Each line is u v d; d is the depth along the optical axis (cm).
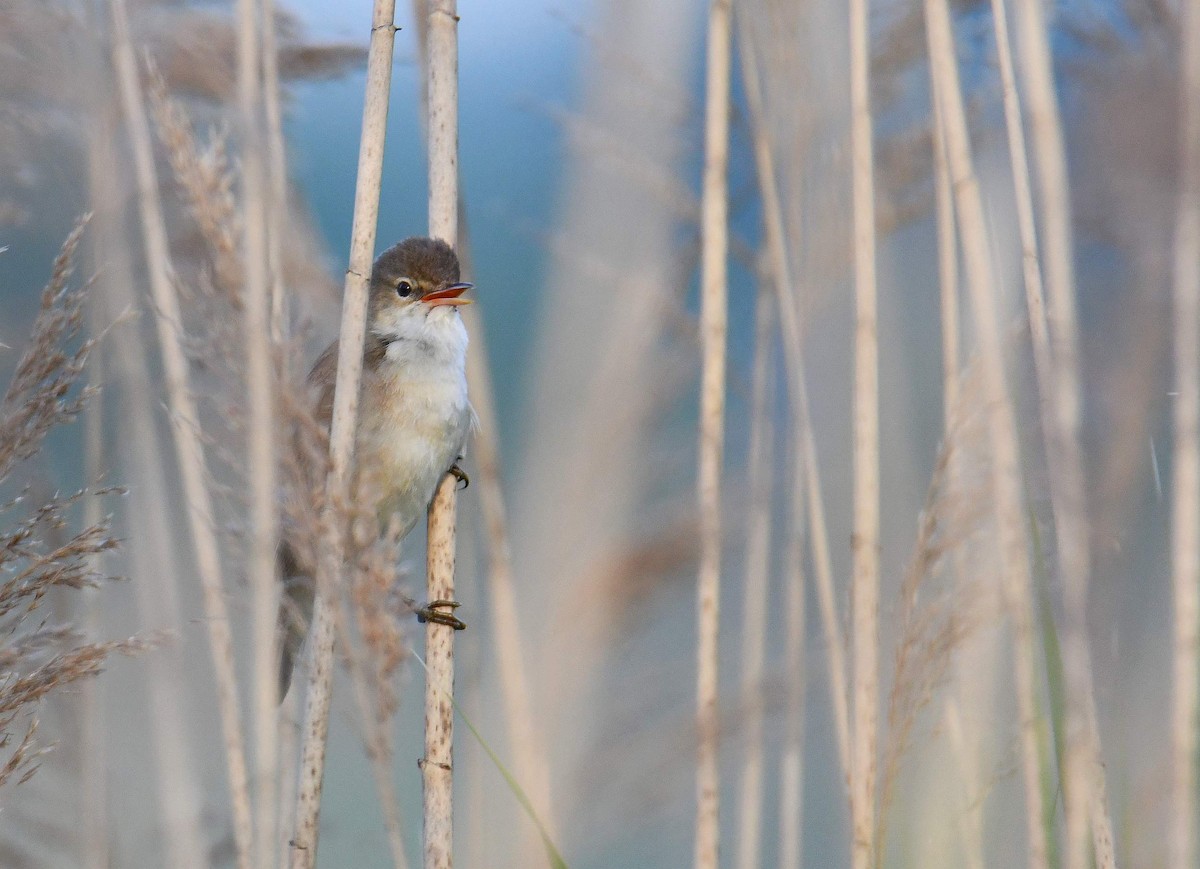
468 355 659
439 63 654
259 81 657
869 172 654
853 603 653
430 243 653
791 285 659
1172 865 649
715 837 655
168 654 656
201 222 650
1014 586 650
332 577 649
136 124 656
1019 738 653
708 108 657
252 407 650
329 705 650
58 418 650
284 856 651
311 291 659
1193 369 649
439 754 652
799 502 659
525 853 657
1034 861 650
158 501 657
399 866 648
